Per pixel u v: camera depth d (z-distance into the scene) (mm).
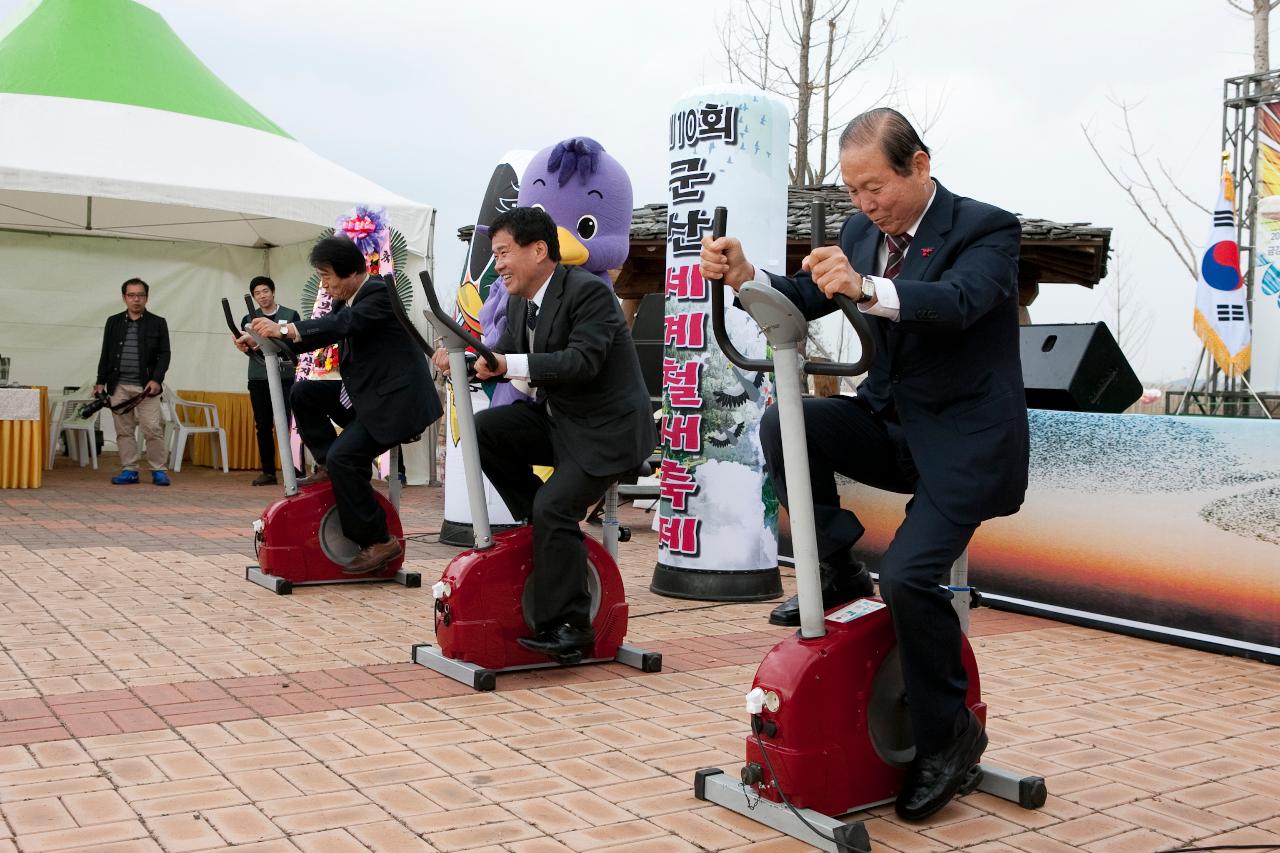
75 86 10289
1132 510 5012
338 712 3518
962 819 2783
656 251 10312
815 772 2645
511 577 3998
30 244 11961
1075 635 5031
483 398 6738
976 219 2547
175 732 3262
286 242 12297
